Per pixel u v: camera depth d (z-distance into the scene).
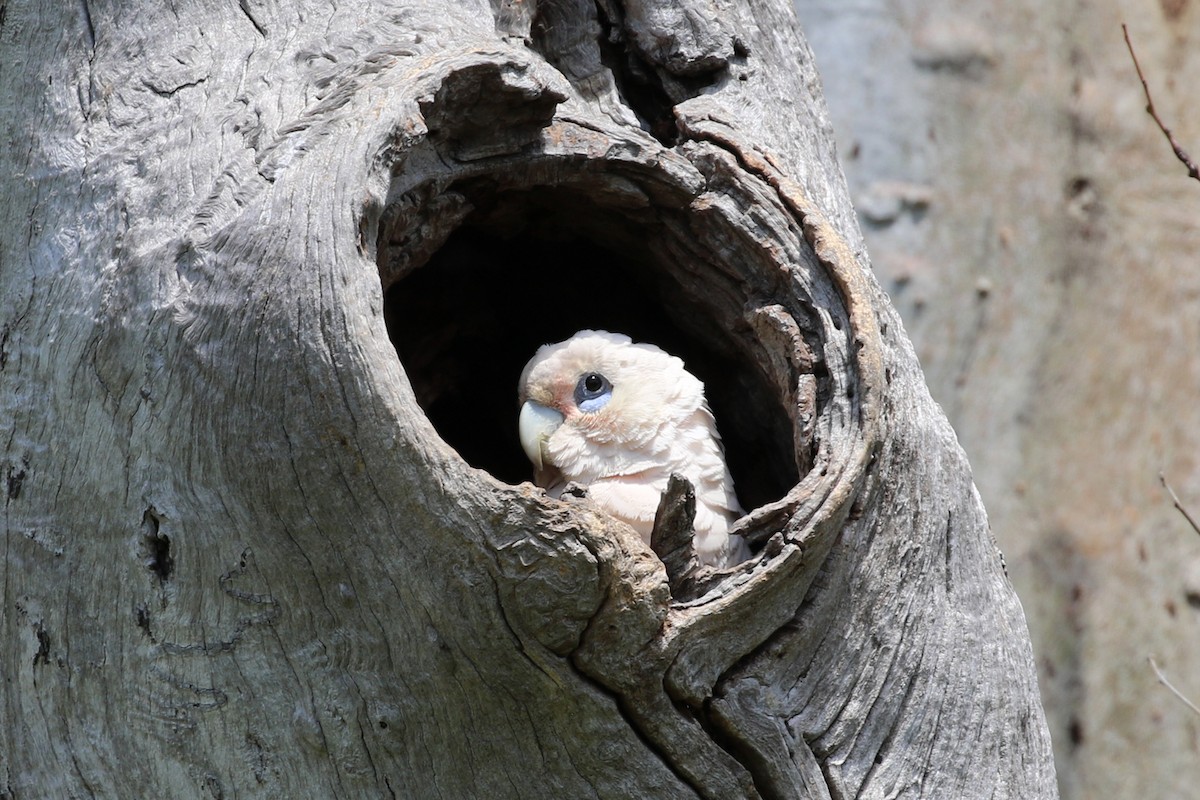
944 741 6.26
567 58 7.43
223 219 5.68
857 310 6.39
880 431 6.19
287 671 5.52
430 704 5.43
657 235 7.32
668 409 7.69
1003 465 13.63
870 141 14.23
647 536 7.41
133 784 5.84
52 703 5.97
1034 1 14.08
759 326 6.79
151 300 5.65
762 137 7.34
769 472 8.16
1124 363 13.59
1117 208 13.75
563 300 8.65
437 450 5.22
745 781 5.62
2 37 6.90
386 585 5.33
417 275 8.32
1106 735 13.10
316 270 5.38
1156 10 13.86
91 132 6.39
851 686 6.06
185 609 5.60
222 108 6.22
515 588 5.21
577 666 5.37
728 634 5.61
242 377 5.38
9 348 6.13
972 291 13.91
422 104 5.91
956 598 6.64
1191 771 12.93
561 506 5.20
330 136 5.79
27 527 5.96
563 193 7.23
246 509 5.42
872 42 14.39
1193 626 13.16
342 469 5.26
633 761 5.48
